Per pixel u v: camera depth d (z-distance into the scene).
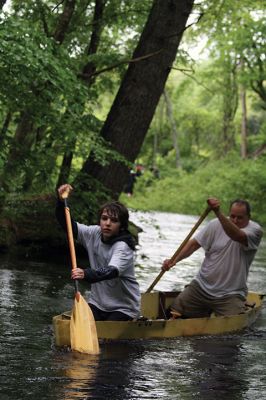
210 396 9.15
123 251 11.32
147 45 22.03
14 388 9.02
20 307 13.99
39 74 16.70
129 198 61.47
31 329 12.25
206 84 84.94
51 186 21.33
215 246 13.63
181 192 63.31
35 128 24.16
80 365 10.19
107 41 27.94
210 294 13.54
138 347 11.41
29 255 21.12
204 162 85.75
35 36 16.88
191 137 102.31
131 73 22.22
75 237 11.98
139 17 26.41
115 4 25.11
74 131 19.23
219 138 93.88
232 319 12.98
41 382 9.33
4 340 11.39
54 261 20.80
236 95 77.06
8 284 16.27
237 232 13.11
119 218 11.43
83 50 26.20
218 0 23.06
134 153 22.42
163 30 21.88
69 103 18.38
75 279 10.86
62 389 9.09
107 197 21.83
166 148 103.94
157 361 10.66
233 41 56.12
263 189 54.09
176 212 57.88
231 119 79.00
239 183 55.00
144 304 14.24
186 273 20.59
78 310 11.15
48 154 20.42
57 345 11.20
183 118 100.31
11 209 21.55
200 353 11.30
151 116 22.38
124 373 9.94
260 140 72.56
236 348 11.80
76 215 21.14
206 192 57.69
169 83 90.12
